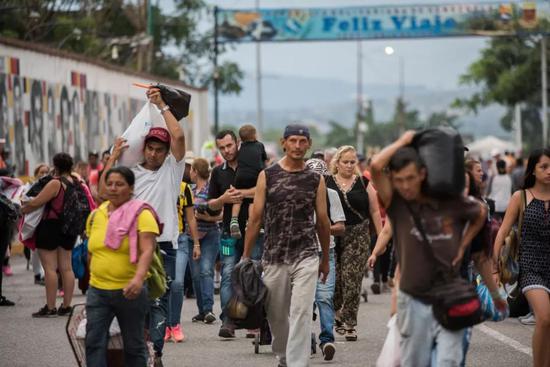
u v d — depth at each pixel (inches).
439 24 4106.8
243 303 773.9
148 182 823.7
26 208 1184.2
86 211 1201.4
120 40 3567.9
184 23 4554.6
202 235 1154.0
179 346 1003.3
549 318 757.3
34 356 940.6
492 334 1074.7
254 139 1050.1
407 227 612.1
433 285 607.2
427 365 617.6
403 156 599.2
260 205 775.7
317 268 772.6
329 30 4121.6
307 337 768.9
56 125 2265.0
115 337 719.1
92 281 695.1
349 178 1037.2
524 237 780.0
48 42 3334.2
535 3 4072.3
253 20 4106.8
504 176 1993.1
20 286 1542.8
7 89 2005.4
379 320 1192.8
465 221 615.5
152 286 723.4
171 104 826.2
